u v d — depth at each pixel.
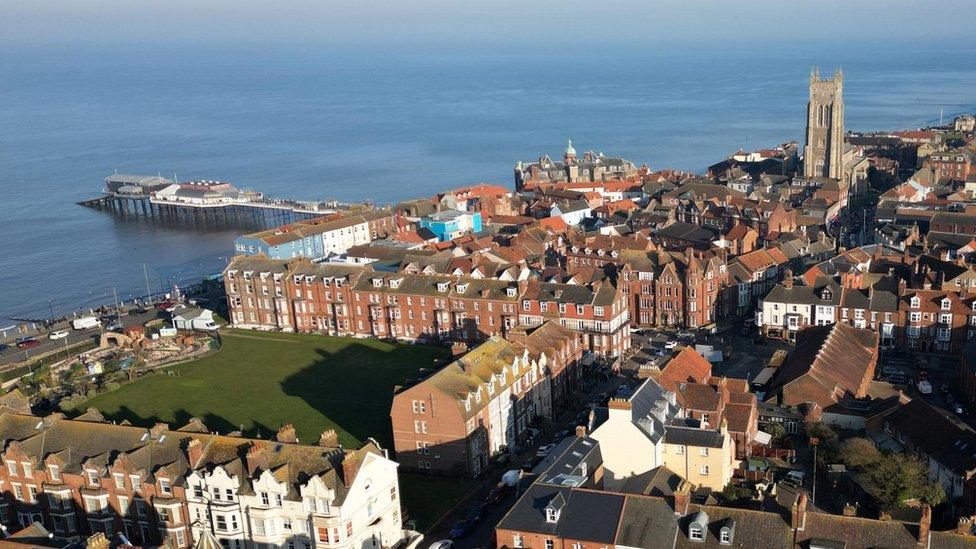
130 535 113.94
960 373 161.00
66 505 114.81
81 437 118.12
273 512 103.31
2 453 118.12
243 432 154.38
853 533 90.62
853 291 187.88
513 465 140.62
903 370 172.12
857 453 124.12
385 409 162.38
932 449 123.81
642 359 186.25
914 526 89.81
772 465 129.38
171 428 157.00
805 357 156.12
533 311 187.00
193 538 109.69
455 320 196.12
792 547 91.19
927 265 196.75
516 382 147.75
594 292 183.25
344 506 100.81
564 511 96.44
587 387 173.00
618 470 118.31
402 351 196.38
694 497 111.12
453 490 131.50
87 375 186.50
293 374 184.75
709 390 133.38
